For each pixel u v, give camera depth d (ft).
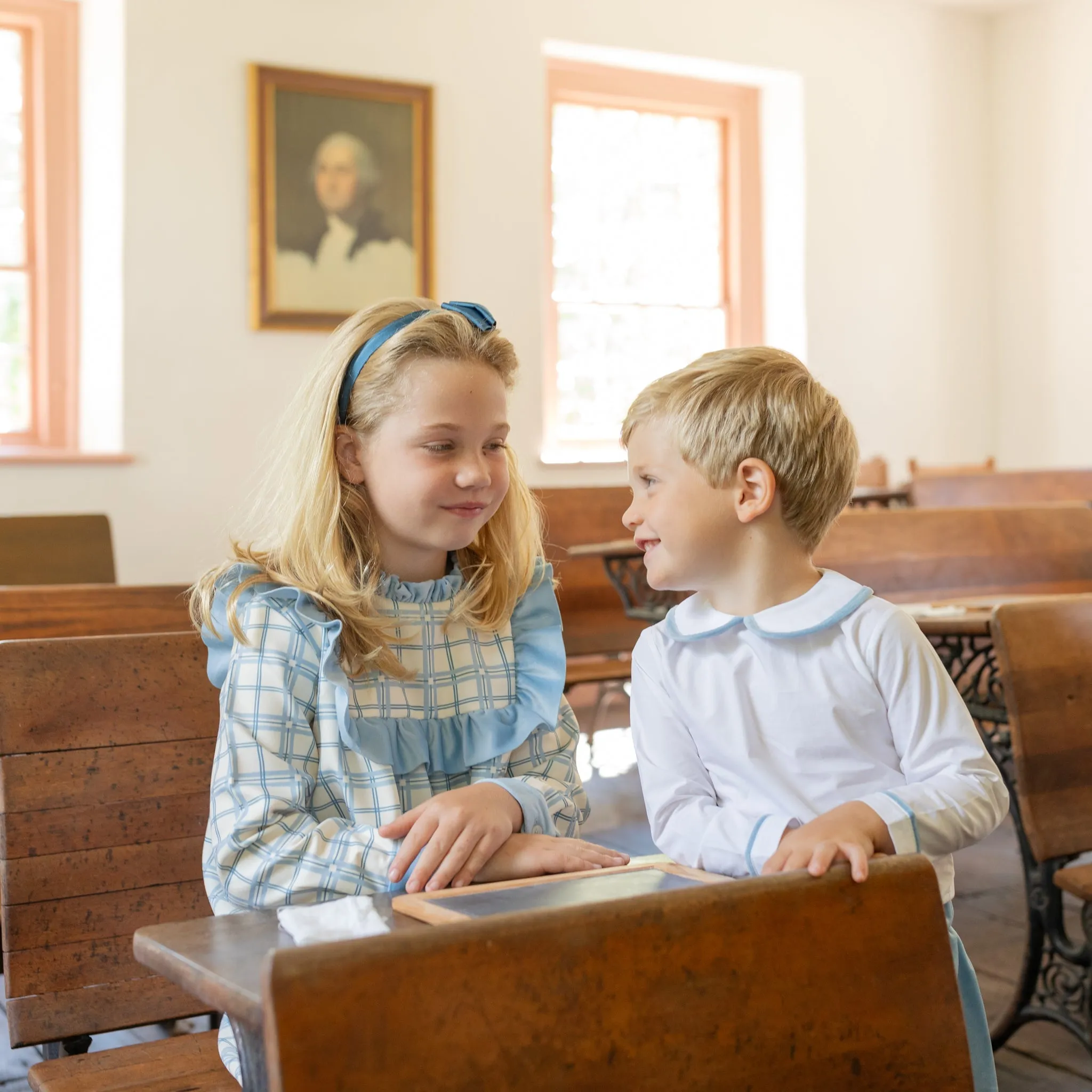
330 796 4.34
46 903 4.90
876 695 4.18
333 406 4.53
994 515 13.55
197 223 19.62
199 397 19.69
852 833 3.64
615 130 24.93
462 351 4.42
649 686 4.49
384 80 20.88
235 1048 4.50
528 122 22.39
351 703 4.40
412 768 4.46
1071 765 6.66
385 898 3.63
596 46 23.20
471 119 21.88
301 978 2.23
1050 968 7.61
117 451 19.27
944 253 27.86
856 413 26.81
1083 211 27.04
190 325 19.61
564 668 4.78
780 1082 2.67
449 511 4.42
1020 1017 7.60
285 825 4.13
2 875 4.85
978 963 9.10
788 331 26.23
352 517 4.64
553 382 24.31
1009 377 28.53
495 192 22.12
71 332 20.13
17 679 4.99
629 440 4.48
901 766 4.23
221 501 19.84
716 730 4.30
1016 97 28.04
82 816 5.01
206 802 5.25
